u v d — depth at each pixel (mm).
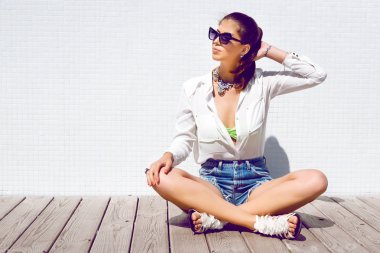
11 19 4102
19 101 4152
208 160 3445
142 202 4027
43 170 4207
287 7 4199
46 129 4180
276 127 4266
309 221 3580
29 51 4125
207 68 4195
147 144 4223
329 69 4250
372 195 4336
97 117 4191
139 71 4176
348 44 4242
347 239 3191
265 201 3232
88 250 2986
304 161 4293
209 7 4160
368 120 4297
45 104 4164
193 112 3412
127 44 4152
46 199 4086
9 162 4191
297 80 3426
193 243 3092
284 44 4219
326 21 4219
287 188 3205
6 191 4207
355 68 4262
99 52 4148
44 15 4109
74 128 4191
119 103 4188
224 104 3385
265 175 3457
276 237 3197
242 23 3301
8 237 3186
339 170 4312
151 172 3232
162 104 4203
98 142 4207
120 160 4223
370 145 4316
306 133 4273
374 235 3271
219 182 3410
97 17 4129
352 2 4219
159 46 4164
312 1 4203
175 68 4184
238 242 3111
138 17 4141
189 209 3289
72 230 3322
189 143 3475
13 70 4133
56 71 4148
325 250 2992
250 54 3330
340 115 4281
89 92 4172
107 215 3664
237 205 3443
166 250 2986
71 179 4219
